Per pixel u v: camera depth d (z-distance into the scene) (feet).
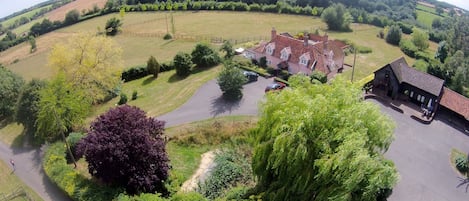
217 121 163.43
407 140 155.43
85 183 122.62
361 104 95.91
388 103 183.42
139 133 116.78
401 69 190.19
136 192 114.62
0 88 189.67
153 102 188.75
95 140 114.32
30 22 471.62
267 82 203.62
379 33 323.16
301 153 90.58
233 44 286.05
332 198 86.79
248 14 379.55
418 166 139.54
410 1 515.09
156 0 423.23
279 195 99.66
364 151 84.84
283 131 94.27
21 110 166.40
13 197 130.93
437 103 175.52
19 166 148.46
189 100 186.91
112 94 203.92
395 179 89.71
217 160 139.33
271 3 398.01
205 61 228.02
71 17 398.62
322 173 87.61
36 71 284.20
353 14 370.94
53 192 131.23
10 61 320.09
